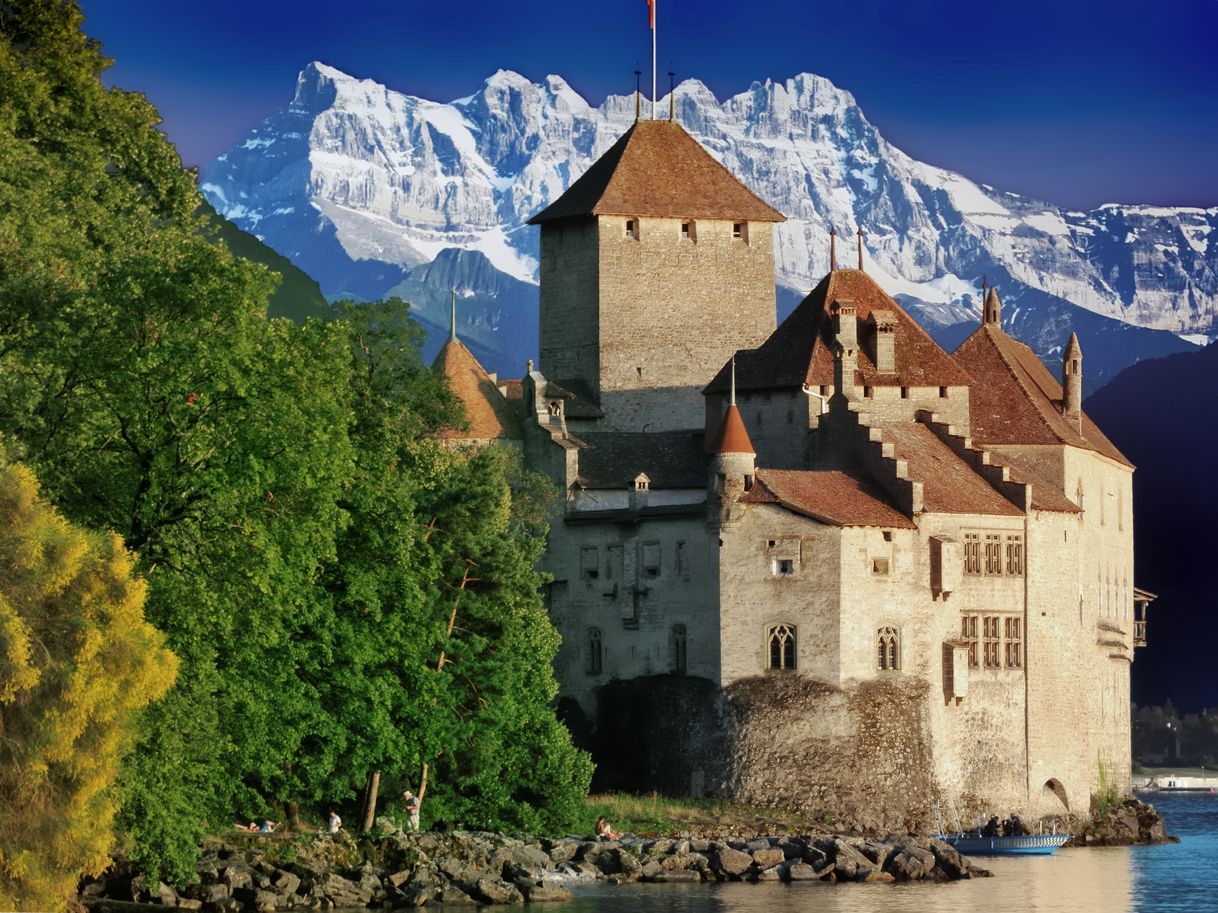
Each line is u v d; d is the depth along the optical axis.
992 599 179.25
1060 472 191.00
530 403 197.38
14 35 165.12
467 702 150.38
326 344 119.38
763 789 169.25
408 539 136.75
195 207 172.00
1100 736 195.88
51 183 143.00
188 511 112.44
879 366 186.88
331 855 135.62
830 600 169.75
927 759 173.25
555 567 187.75
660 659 177.88
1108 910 142.25
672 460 194.12
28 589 98.56
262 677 123.81
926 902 143.00
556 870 148.12
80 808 100.00
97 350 113.44
